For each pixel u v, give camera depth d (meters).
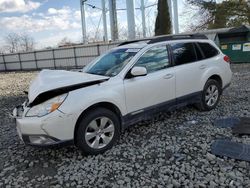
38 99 4.07
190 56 5.80
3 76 24.94
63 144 4.01
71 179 3.63
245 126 4.93
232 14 26.14
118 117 4.61
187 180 3.41
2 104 9.41
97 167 3.90
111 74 4.75
